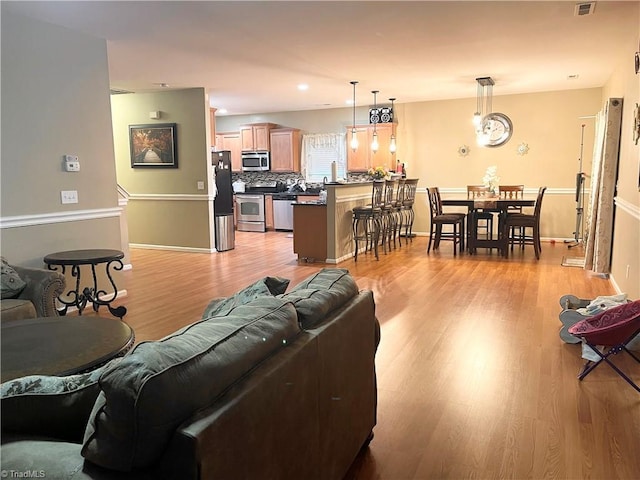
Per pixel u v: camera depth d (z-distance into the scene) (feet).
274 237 29.76
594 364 9.29
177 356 3.57
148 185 24.86
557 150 25.82
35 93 12.58
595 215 18.67
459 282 17.07
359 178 31.14
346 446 6.09
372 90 24.23
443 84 22.74
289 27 13.37
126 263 20.33
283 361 4.40
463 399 8.48
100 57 14.39
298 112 32.68
